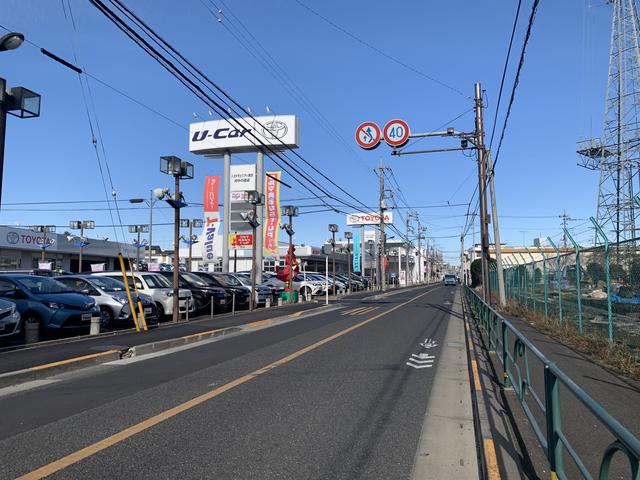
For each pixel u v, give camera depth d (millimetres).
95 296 15617
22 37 9734
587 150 36281
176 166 17391
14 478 4488
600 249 11414
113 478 4492
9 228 38062
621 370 8312
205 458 4977
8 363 9422
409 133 21234
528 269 21375
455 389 7910
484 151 22156
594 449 4812
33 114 10875
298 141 35406
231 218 38656
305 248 61281
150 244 46469
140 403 7043
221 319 18812
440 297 39062
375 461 4949
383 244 51812
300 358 10625
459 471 4730
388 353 11305
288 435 5688
